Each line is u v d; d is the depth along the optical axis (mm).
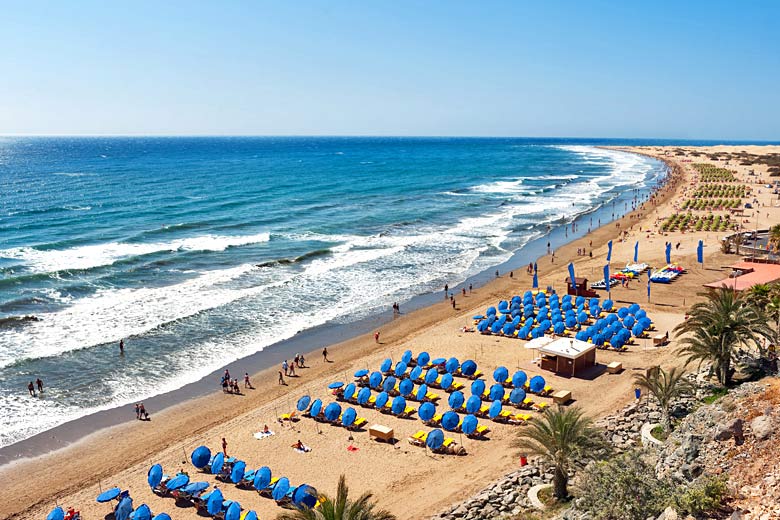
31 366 39812
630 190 134250
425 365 39812
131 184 132500
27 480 28250
